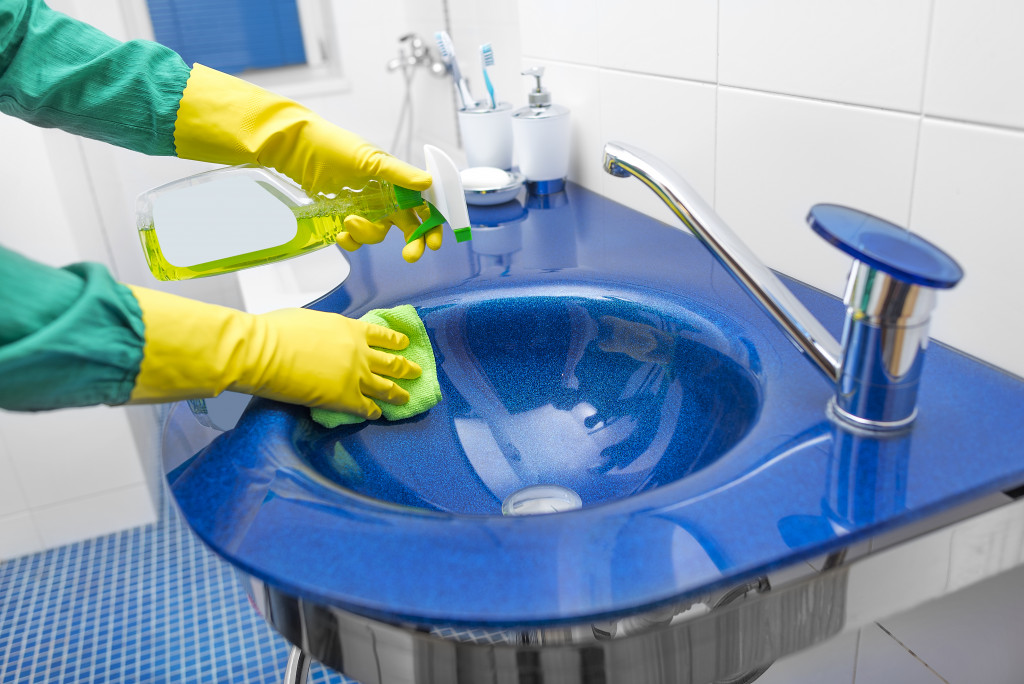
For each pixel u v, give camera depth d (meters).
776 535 0.44
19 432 1.67
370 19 2.54
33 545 1.76
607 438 0.73
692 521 0.45
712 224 0.56
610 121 1.05
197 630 1.44
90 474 1.75
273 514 0.49
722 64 0.80
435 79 2.32
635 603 0.40
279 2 2.60
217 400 0.65
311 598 0.43
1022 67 0.52
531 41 1.22
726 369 0.66
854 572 0.47
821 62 0.68
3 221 1.56
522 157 1.12
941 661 0.73
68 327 0.47
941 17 0.56
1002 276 0.57
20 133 1.51
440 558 0.44
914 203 0.62
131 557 1.69
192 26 2.56
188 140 0.69
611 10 0.98
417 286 0.84
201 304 0.57
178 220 0.72
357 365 0.64
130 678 1.34
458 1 1.71
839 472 0.48
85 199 1.89
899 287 0.46
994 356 0.59
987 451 0.49
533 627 0.40
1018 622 0.65
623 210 1.04
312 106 2.59
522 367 0.81
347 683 1.29
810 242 0.74
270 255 0.75
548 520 0.46
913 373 0.50
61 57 0.68
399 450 0.69
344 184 0.70
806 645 0.48
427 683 0.48
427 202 0.71
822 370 0.54
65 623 1.50
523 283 0.82
